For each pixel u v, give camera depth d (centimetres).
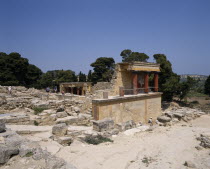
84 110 2555
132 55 6372
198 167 1084
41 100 2528
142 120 2875
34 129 1522
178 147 1454
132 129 1955
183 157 1252
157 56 5412
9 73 5453
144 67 2958
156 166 1101
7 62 5562
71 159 1080
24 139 1009
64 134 1487
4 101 2109
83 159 1105
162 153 1320
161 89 5034
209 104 6431
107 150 1308
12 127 1527
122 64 2895
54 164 759
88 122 2039
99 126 1675
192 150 1392
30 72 6344
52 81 7350
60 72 7800
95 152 1244
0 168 753
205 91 9450
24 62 5891
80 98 2944
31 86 6366
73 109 2312
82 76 8131
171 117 2705
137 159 1194
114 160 1142
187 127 2209
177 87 5312
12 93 3297
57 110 2291
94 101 2205
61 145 1268
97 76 7706
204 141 1493
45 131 1538
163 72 4966
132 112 2673
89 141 1477
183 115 2730
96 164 1060
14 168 753
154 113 3159
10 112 2056
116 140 1579
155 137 1720
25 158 822
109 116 2298
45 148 1160
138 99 2770
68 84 4847
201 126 2373
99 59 7638
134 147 1417
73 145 1348
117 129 1838
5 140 957
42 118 1766
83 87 4419
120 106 2462
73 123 1931
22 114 1862
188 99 7775
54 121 1819
